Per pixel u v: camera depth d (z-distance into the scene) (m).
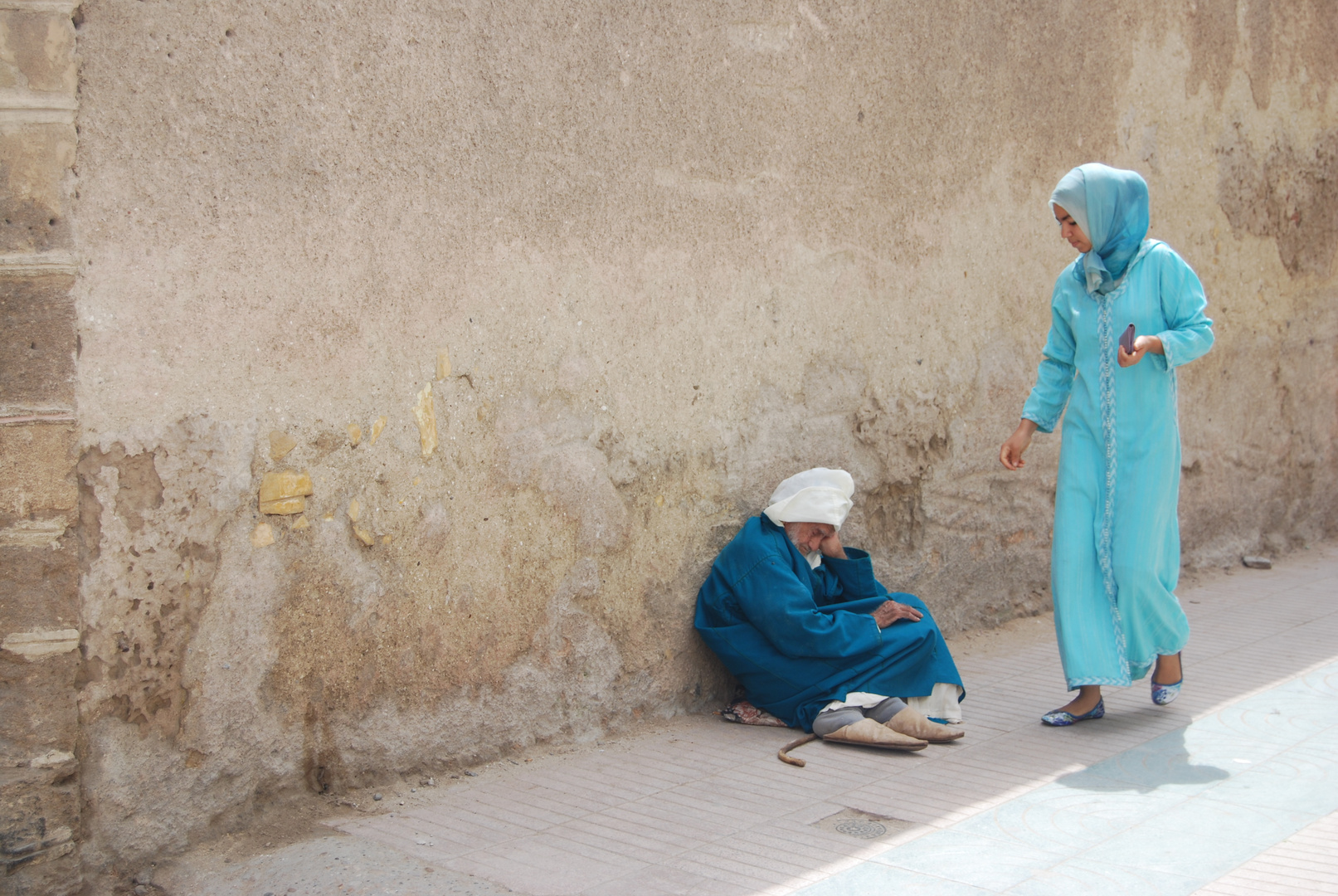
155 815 2.95
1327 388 7.38
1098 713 4.12
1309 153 7.05
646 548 4.06
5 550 2.71
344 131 3.24
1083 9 5.59
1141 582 3.96
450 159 3.47
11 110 2.71
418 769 3.51
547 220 3.71
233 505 3.07
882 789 3.46
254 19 3.06
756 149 4.29
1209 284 6.48
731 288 4.26
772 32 4.30
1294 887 2.71
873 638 3.99
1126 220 3.96
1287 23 6.83
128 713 2.91
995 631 5.41
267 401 3.13
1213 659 4.89
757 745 3.90
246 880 2.87
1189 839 3.02
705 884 2.79
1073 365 4.23
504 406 3.64
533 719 3.79
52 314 2.77
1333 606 5.81
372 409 3.34
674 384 4.11
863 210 4.71
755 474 4.39
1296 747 3.76
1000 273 5.35
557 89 3.70
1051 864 2.87
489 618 3.65
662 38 3.97
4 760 2.71
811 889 2.75
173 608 2.98
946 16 4.95
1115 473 3.99
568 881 2.81
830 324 4.63
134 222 2.88
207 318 3.01
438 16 3.41
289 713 3.22
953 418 5.18
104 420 2.86
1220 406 6.61
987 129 5.20
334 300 3.25
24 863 2.72
